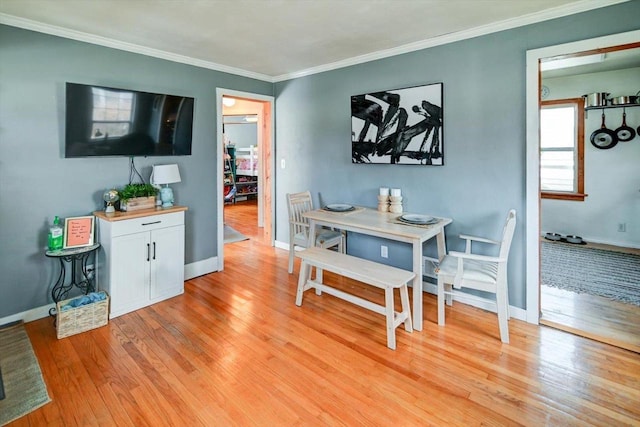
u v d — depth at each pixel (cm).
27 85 261
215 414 176
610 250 460
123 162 316
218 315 285
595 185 490
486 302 288
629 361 218
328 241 353
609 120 473
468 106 289
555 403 182
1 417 173
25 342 241
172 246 316
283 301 313
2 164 254
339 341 245
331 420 172
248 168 973
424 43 307
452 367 214
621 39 220
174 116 341
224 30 280
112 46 302
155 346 238
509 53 265
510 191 274
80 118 280
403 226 284
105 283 285
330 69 390
